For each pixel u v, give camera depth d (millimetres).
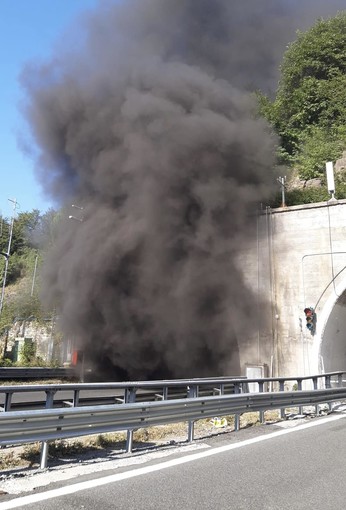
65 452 5727
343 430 7781
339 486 4512
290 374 15320
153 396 9945
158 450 6023
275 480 4691
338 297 14984
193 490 4285
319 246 15688
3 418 4344
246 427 8086
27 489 4129
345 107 29328
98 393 13172
